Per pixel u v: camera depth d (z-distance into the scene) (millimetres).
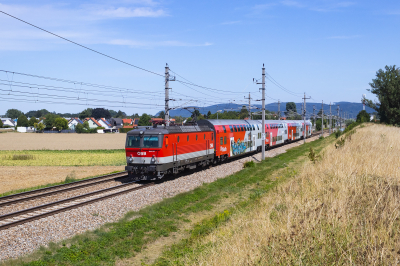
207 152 27375
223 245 8875
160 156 20953
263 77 33406
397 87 48688
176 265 9180
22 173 28484
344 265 6152
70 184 20953
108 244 11102
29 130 156625
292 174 23031
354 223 7730
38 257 9750
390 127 46531
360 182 11484
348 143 28938
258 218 10898
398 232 7379
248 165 28562
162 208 15242
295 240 7176
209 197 18141
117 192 17578
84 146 67625
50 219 13047
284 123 53031
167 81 28953
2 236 11211
